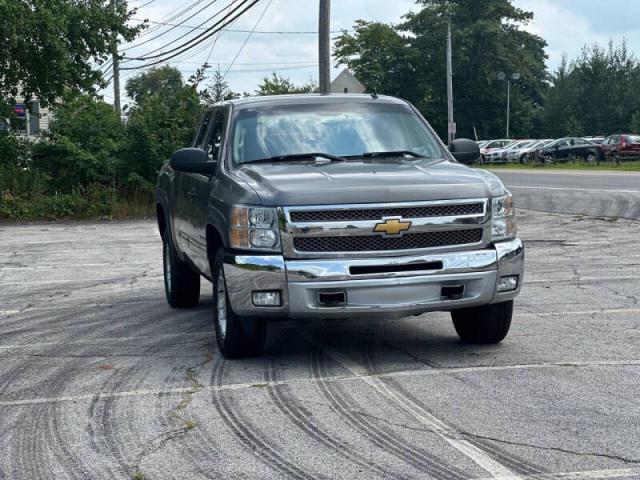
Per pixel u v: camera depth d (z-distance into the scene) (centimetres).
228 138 876
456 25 9231
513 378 710
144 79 7112
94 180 2922
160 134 2934
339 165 824
